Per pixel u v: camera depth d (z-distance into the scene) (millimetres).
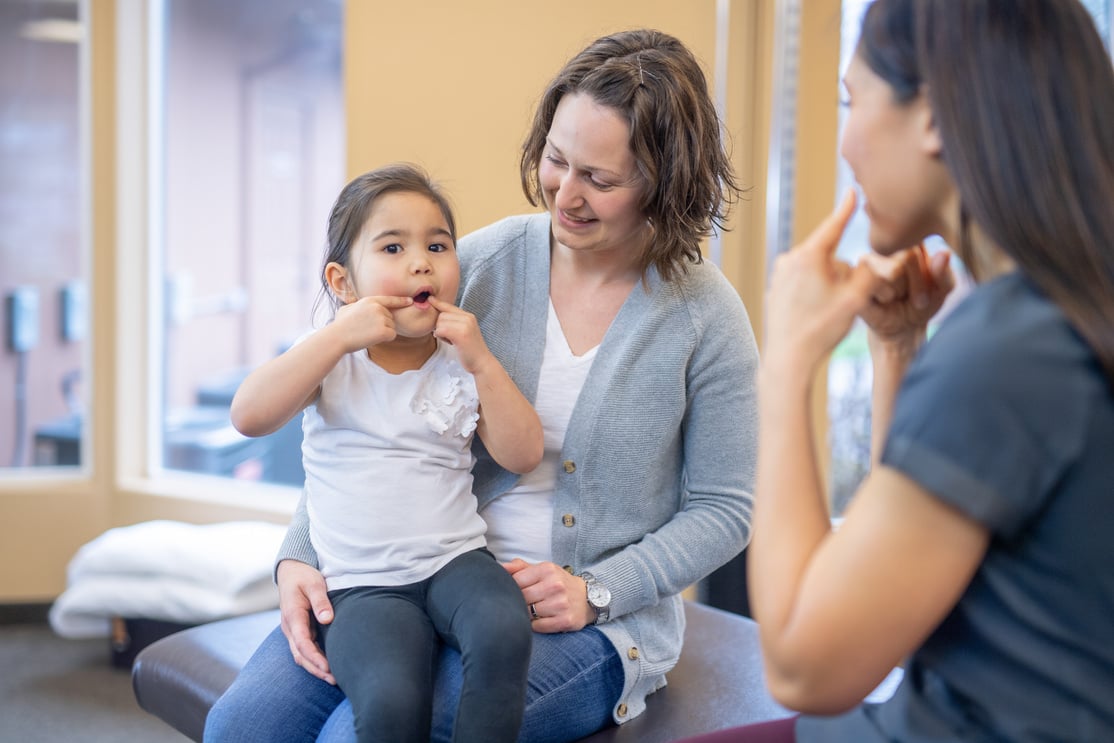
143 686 1606
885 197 913
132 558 2646
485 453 1417
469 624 1181
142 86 3098
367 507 1293
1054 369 760
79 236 3135
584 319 1417
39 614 3062
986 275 870
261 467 3158
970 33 817
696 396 1393
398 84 2600
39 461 3180
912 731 868
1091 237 781
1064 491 772
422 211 1350
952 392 763
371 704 1106
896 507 775
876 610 778
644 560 1333
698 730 1344
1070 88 792
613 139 1258
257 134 3191
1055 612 793
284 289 3260
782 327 911
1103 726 783
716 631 1663
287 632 1327
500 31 2500
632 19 2385
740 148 2324
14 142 3084
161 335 3252
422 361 1380
